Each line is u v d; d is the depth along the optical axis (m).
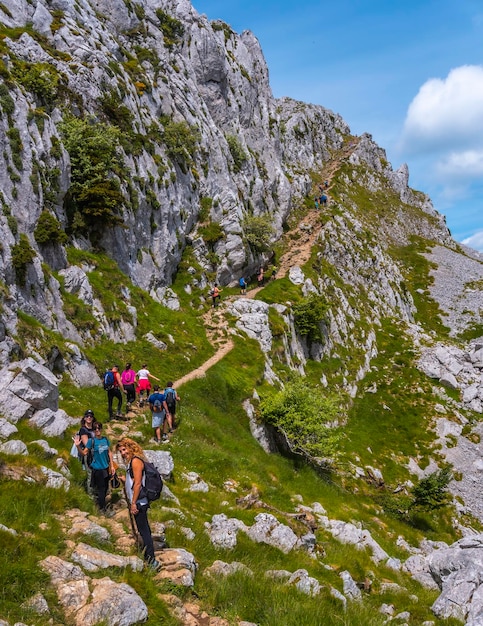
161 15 56.53
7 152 23.94
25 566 7.72
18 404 13.63
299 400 31.30
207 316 40.72
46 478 10.97
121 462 15.57
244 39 81.88
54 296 24.03
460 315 83.69
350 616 10.77
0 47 29.41
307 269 57.53
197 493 16.66
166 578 9.17
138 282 36.03
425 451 44.59
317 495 26.94
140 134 40.09
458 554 18.17
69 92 34.03
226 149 56.00
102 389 23.09
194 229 46.41
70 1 40.81
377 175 127.25
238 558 12.34
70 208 30.28
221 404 29.92
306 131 112.50
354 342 56.28
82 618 7.26
